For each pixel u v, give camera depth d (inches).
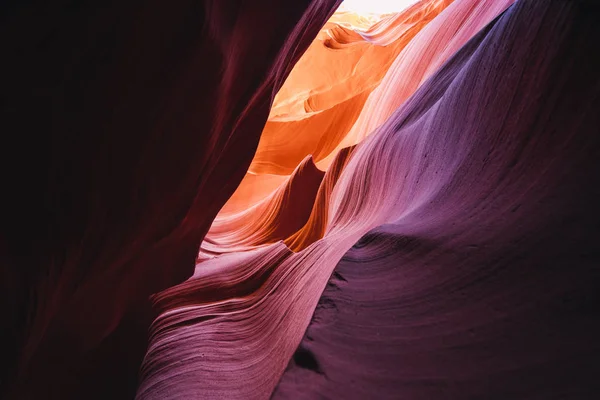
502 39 106.8
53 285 94.3
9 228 72.1
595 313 51.0
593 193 66.4
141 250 144.6
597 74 75.2
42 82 62.4
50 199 77.1
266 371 120.5
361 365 58.1
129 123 88.5
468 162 102.3
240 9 105.9
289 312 144.9
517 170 83.2
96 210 94.0
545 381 46.6
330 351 61.0
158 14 75.6
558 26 85.4
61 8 57.9
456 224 84.0
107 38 68.6
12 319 83.0
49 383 139.6
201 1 82.4
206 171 157.3
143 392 159.3
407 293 70.7
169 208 142.6
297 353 61.1
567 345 49.2
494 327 56.7
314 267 162.9
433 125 149.1
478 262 69.5
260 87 162.9
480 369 51.9
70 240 89.7
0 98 58.5
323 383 56.1
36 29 56.7
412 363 56.8
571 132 76.6
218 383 135.5
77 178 81.4
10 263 75.4
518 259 64.8
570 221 64.9
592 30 77.9
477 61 122.2
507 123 92.8
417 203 120.3
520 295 59.1
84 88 70.7
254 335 162.9
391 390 53.7
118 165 93.6
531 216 71.2
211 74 109.0
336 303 71.4
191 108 111.3
